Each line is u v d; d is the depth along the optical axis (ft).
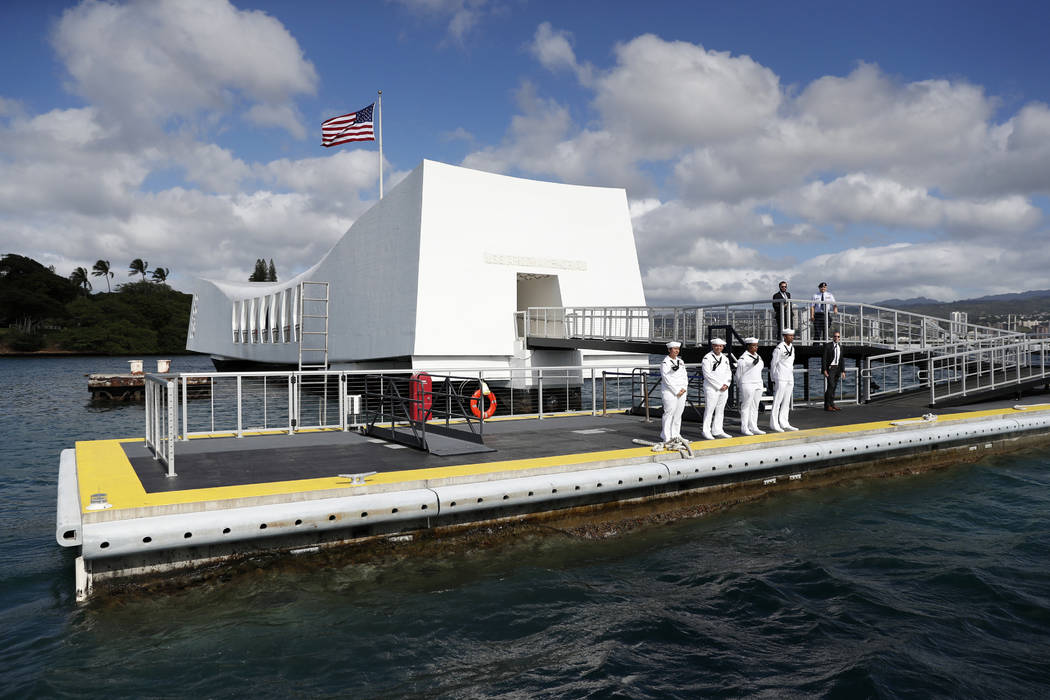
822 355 54.65
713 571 25.59
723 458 33.45
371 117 124.36
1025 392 68.54
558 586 24.07
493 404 48.93
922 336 68.23
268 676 17.70
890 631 20.34
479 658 18.76
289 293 161.48
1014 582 24.18
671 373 34.71
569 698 16.67
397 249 113.39
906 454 42.04
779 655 18.89
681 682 17.42
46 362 319.68
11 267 436.35
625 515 31.01
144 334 406.62
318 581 24.07
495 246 114.21
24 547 29.22
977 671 17.83
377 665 18.31
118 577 21.71
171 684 17.29
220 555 22.94
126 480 26.32
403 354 109.19
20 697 16.61
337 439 38.55
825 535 29.99
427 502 25.71
